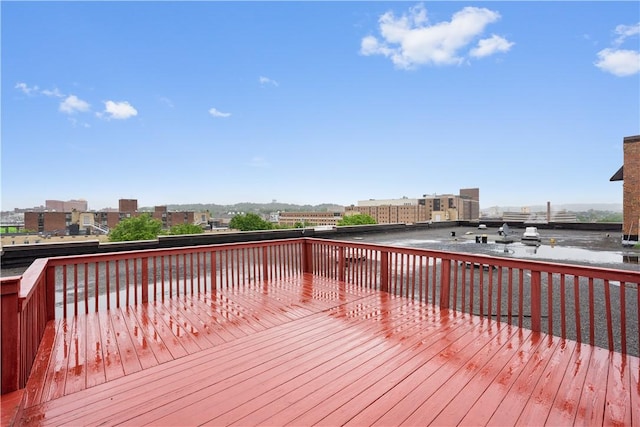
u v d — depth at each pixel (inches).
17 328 82.0
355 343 122.2
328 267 249.9
